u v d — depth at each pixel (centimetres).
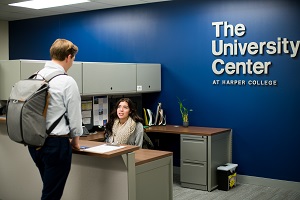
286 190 420
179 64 491
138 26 523
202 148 419
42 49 634
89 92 405
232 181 430
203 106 475
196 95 480
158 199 288
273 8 421
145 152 298
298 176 419
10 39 679
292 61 415
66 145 229
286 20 415
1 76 355
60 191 236
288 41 415
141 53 522
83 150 244
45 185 233
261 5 429
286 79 419
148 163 274
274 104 428
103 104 439
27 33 652
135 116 356
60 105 224
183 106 489
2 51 674
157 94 511
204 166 419
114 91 437
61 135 226
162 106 507
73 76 387
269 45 426
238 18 444
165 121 495
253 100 440
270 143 433
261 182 440
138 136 351
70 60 239
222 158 441
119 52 543
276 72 424
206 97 472
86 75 401
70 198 280
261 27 430
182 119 490
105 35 555
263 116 435
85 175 270
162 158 288
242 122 448
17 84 226
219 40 458
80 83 395
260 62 432
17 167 324
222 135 439
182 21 485
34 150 230
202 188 422
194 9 475
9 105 222
